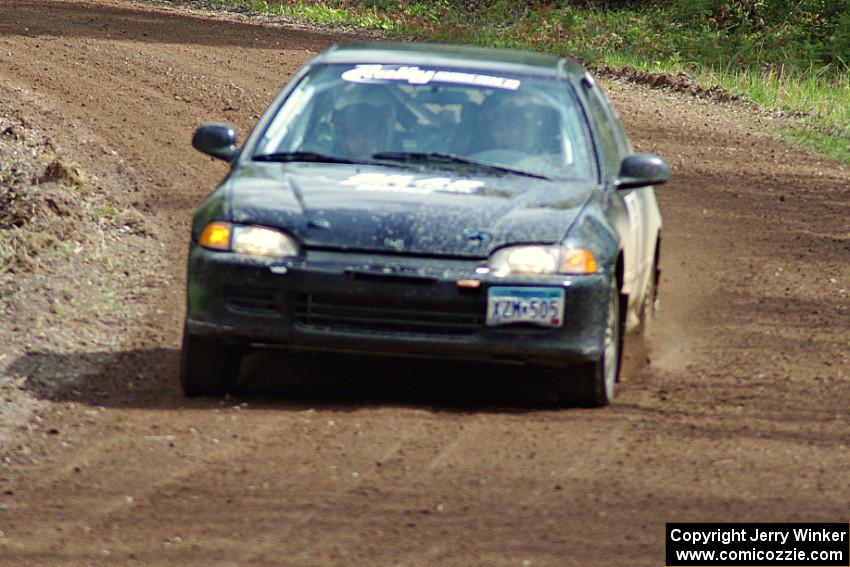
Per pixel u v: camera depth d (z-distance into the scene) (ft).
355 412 82.12
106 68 231.91
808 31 327.26
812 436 80.07
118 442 75.66
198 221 83.51
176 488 67.92
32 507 65.36
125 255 125.08
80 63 234.79
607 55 295.07
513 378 93.86
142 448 74.49
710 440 78.48
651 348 104.73
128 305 109.50
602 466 72.64
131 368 92.58
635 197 98.99
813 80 269.44
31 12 295.69
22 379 87.10
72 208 133.90
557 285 79.25
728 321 114.32
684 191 174.19
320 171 87.45
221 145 92.48
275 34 299.99
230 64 248.32
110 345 98.02
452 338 79.51
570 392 84.38
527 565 58.23
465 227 80.48
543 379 93.76
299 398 86.12
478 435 77.82
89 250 122.72
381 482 68.95
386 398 87.10
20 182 140.46
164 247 129.80
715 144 206.39
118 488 68.08
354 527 62.49
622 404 86.84
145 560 58.39
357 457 73.00
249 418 80.28
